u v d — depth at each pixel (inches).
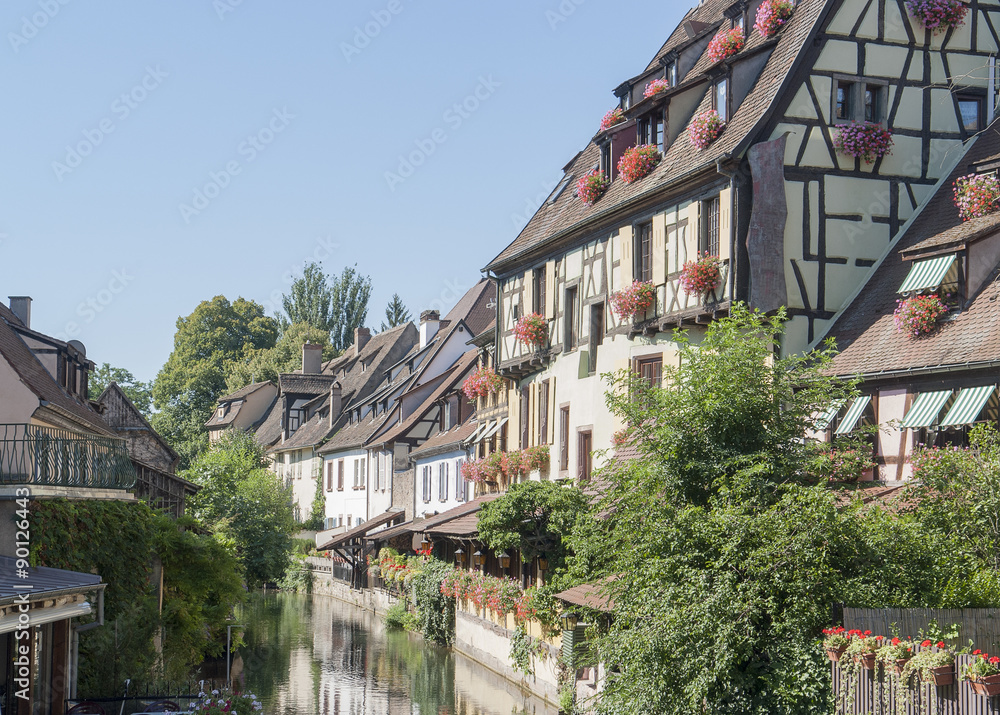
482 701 865.5
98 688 653.3
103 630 666.8
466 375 1558.8
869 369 642.8
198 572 893.2
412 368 2012.8
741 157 717.3
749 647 442.9
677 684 457.1
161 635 823.1
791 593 441.1
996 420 563.5
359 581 1737.2
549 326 1014.4
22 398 690.2
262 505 1823.3
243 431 2551.7
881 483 624.4
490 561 1068.5
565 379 975.6
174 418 3006.9
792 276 718.5
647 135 887.1
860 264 733.9
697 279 732.0
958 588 445.4
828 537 443.2
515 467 1077.1
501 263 1106.1
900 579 446.0
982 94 775.7
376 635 1321.4
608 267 894.4
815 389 536.4
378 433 1937.7
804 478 525.0
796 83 733.3
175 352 3206.2
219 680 956.6
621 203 845.8
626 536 527.5
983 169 679.7
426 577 1282.0
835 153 736.3
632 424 555.5
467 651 1133.1
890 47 755.4
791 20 784.3
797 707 422.3
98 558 669.9
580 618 775.1
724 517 460.8
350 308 3292.3
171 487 1179.3
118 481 685.9
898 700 377.4
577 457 936.9
